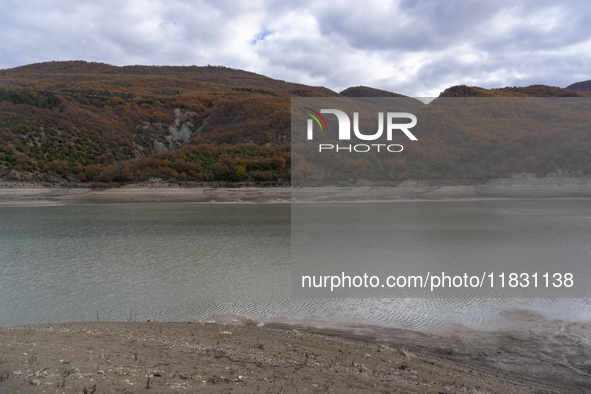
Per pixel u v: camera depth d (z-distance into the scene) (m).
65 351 5.95
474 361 8.64
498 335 10.27
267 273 16.75
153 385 4.84
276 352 7.48
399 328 10.79
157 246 23.31
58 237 26.91
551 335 10.23
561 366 8.43
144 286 14.85
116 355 6.02
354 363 7.28
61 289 14.48
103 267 17.94
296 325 10.97
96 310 12.24
